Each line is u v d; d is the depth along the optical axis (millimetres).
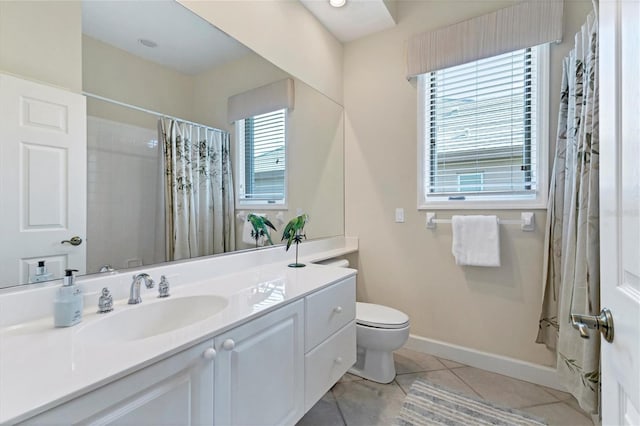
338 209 2605
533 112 1955
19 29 977
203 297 1251
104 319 987
